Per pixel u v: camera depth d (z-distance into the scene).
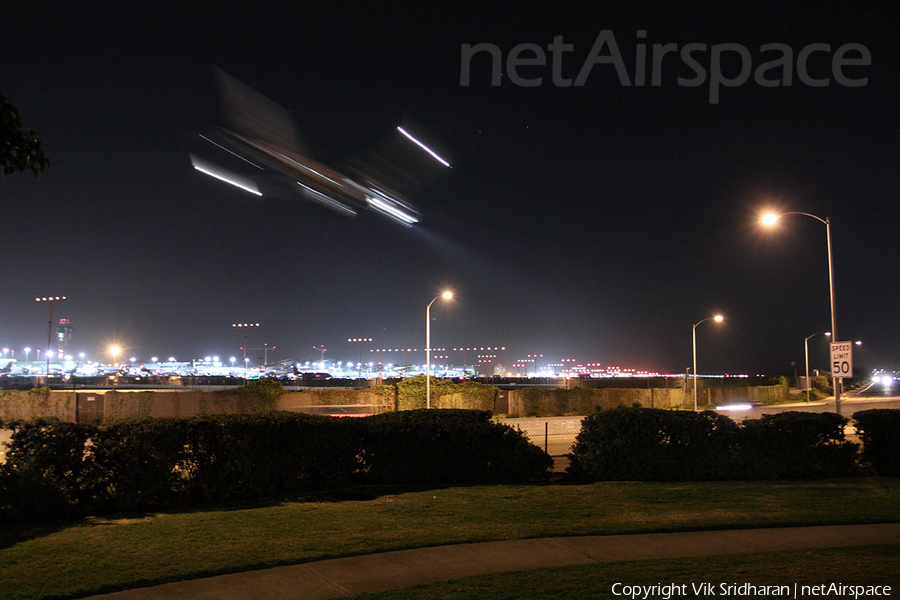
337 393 44.62
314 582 7.45
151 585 7.29
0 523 9.94
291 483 12.80
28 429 10.70
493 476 14.44
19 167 7.45
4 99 7.18
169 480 11.44
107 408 39.38
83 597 6.89
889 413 16.56
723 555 8.59
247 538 9.13
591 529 9.89
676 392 58.03
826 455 15.51
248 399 41.34
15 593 6.90
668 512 11.10
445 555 8.56
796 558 8.41
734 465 15.12
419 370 168.75
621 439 14.98
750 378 96.00
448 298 36.28
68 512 10.49
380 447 14.12
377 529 9.77
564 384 85.06
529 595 6.96
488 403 46.31
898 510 11.34
